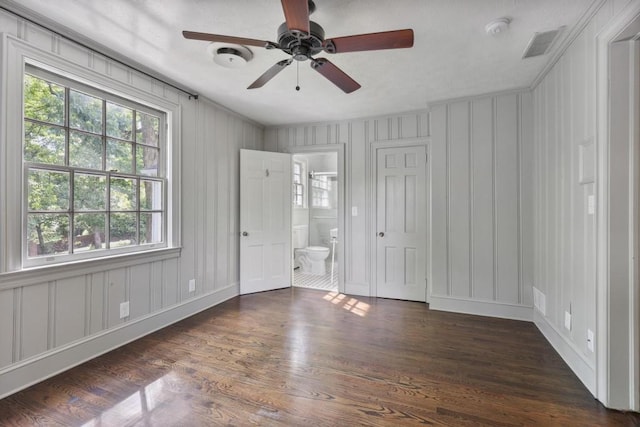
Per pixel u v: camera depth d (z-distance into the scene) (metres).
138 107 2.77
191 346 2.60
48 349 2.11
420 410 1.79
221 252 3.79
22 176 1.95
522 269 3.18
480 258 3.34
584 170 2.02
